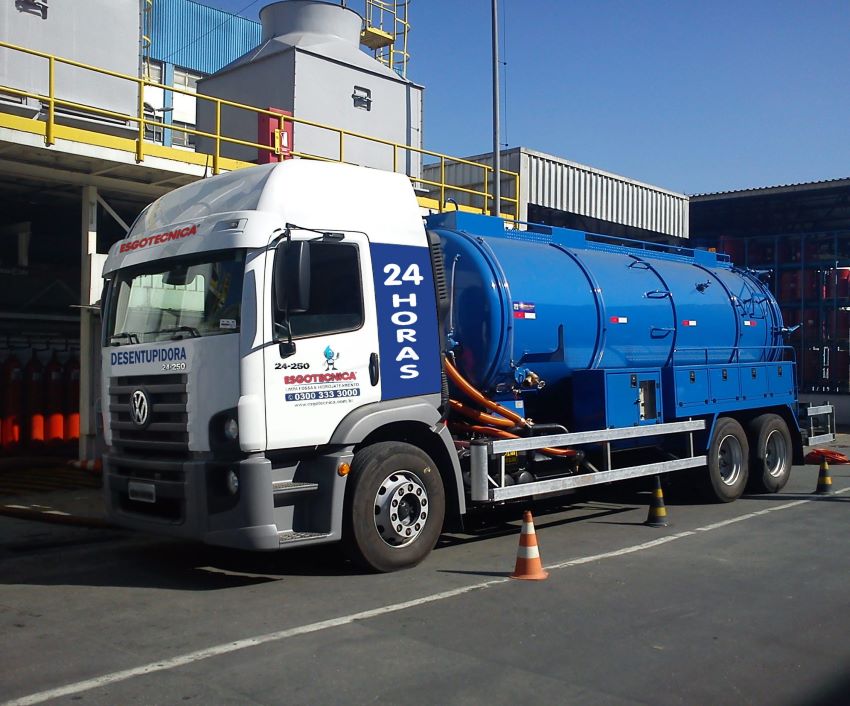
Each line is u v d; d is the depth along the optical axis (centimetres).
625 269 1066
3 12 1230
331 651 518
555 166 2116
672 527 938
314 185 716
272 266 668
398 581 693
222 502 659
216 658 509
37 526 955
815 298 2464
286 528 681
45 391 1548
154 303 728
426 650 519
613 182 2291
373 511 711
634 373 980
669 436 1066
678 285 1126
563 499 1154
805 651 520
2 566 774
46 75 1276
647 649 521
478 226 962
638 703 440
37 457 1430
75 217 1571
